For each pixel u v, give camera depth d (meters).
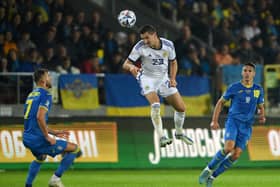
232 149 30.66
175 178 38.91
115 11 58.59
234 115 30.77
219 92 49.31
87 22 53.28
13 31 49.91
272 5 64.19
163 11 60.56
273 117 48.00
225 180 37.88
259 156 47.12
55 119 44.28
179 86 48.72
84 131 44.78
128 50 52.16
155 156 45.69
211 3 61.25
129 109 48.09
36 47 50.03
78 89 47.22
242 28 60.91
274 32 62.47
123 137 45.56
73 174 41.12
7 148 43.44
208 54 57.72
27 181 30.33
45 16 51.97
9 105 46.47
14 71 47.41
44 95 28.77
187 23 58.78
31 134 29.06
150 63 30.12
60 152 29.45
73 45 51.06
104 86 47.91
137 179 38.12
